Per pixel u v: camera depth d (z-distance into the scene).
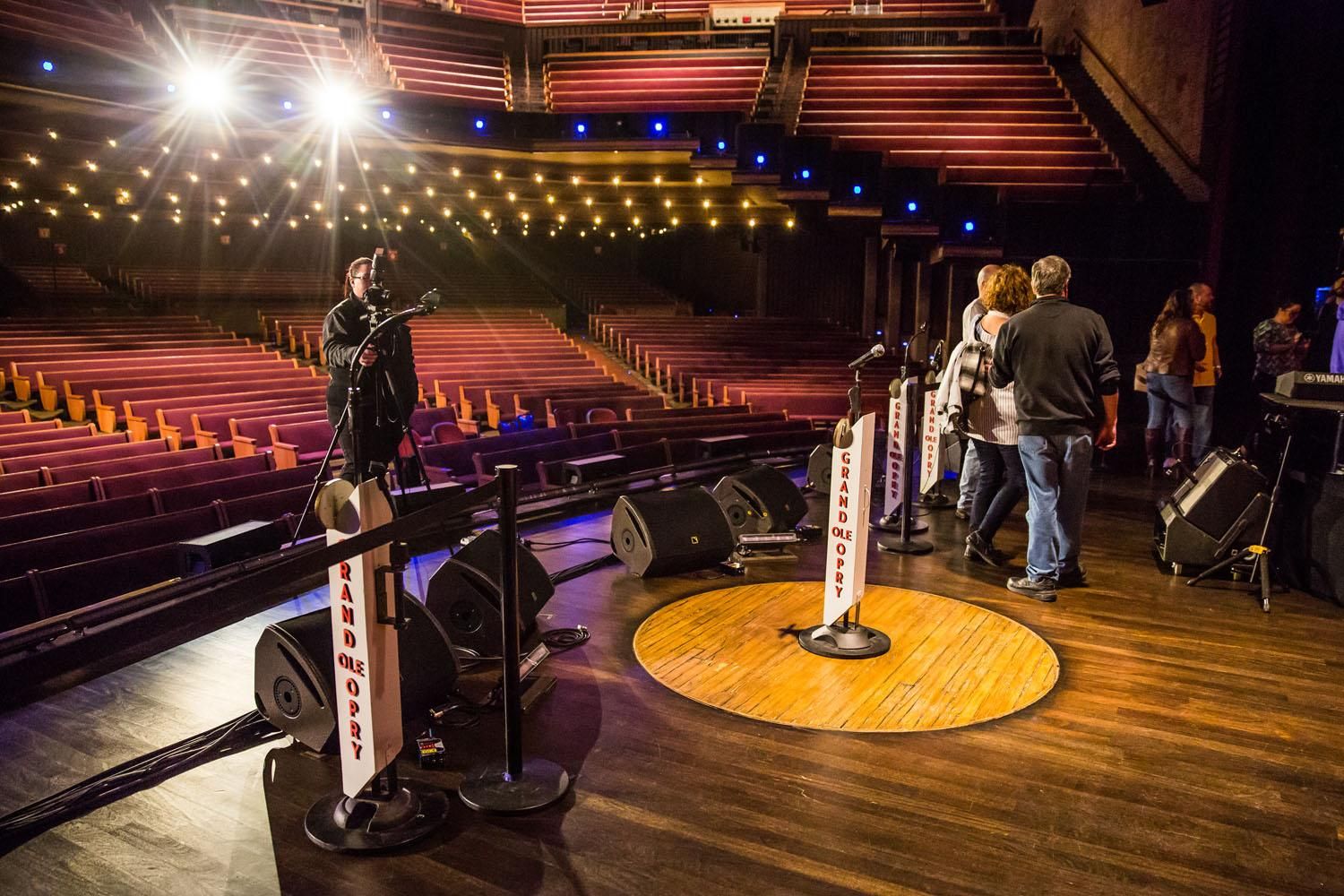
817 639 3.84
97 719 3.17
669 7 19.97
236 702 3.30
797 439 8.51
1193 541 4.77
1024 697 3.37
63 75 12.16
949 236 12.38
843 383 12.21
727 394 11.60
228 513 5.26
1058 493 4.50
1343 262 8.42
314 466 6.39
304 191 15.72
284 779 2.79
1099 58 14.71
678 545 4.70
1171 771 2.84
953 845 2.44
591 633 4.01
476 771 2.78
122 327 13.87
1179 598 4.52
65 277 18.67
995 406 4.84
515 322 16.98
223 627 4.00
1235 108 10.16
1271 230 10.06
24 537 5.02
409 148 14.03
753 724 3.14
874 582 4.74
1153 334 7.33
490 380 12.77
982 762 2.89
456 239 23.39
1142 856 2.40
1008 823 2.55
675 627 4.09
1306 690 3.45
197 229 21.23
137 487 6.15
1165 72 12.39
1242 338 10.48
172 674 3.53
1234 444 8.45
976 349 4.88
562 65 18.22
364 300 4.53
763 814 2.58
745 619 4.20
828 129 14.56
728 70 17.31
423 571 4.87
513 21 18.81
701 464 7.48
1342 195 9.26
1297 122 9.62
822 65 16.88
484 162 14.92
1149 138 12.92
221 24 16.78
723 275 23.16
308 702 2.84
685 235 23.41
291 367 12.36
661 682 3.49
